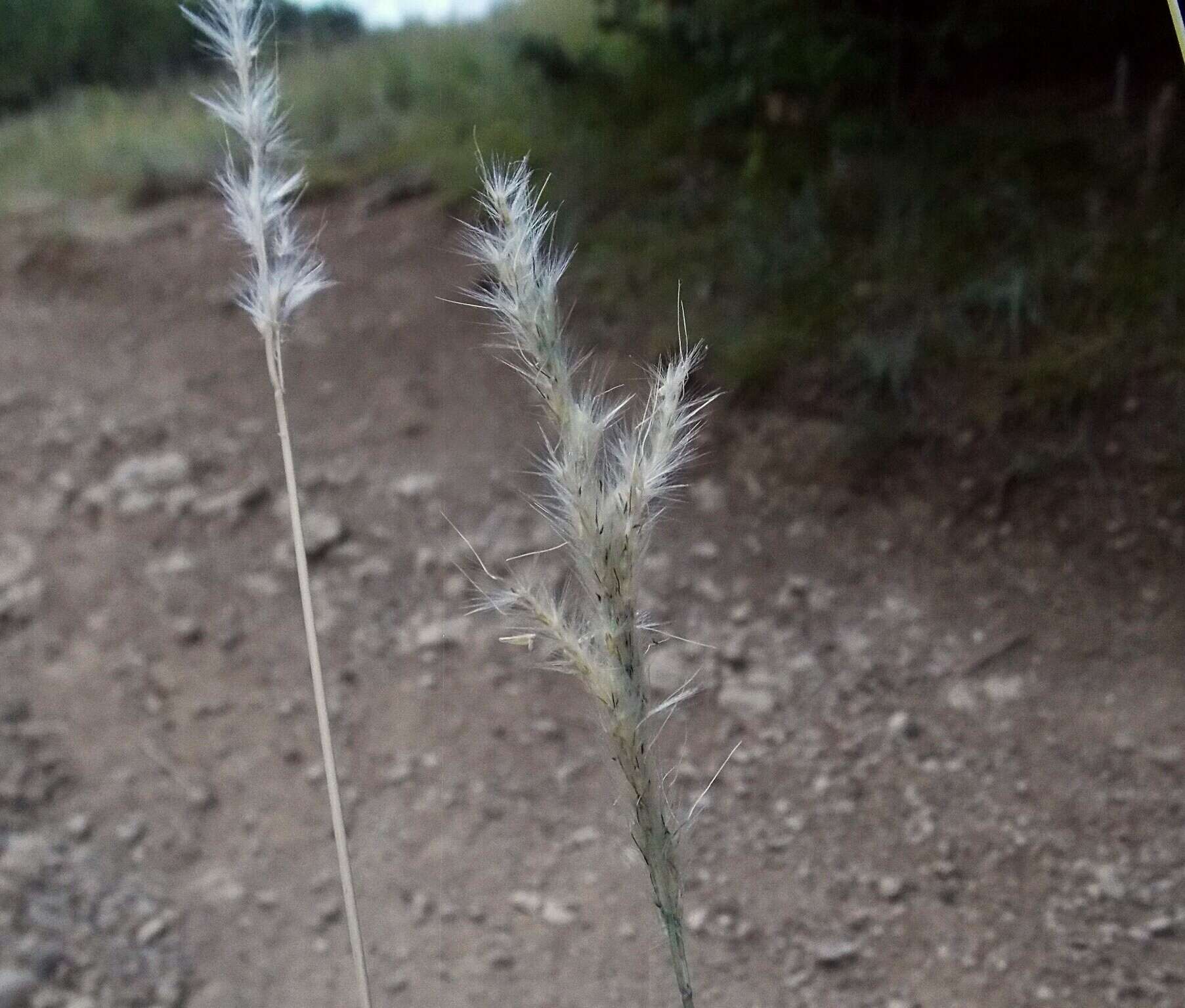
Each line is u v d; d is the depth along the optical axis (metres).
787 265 4.09
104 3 9.17
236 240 1.20
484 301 0.90
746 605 3.12
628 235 4.54
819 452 3.53
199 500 3.93
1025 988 2.09
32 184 6.99
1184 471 3.05
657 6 5.57
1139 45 4.38
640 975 2.24
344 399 4.32
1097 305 3.50
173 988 2.39
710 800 2.60
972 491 3.27
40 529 3.94
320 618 3.38
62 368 4.92
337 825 1.16
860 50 4.43
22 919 2.55
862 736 2.70
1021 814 2.44
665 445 0.88
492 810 2.72
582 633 0.92
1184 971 2.06
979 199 4.00
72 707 3.21
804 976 2.19
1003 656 2.84
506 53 6.11
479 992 2.28
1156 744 2.52
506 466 3.79
